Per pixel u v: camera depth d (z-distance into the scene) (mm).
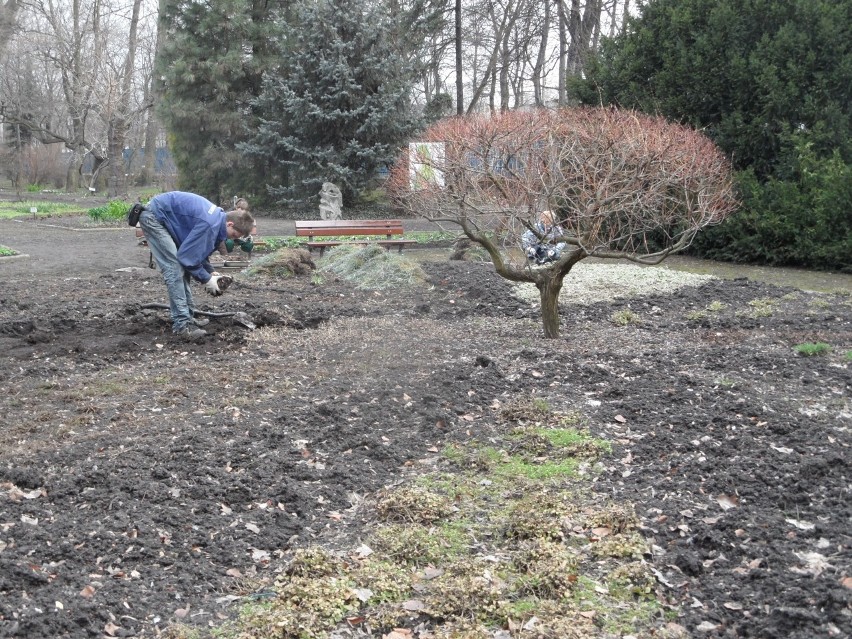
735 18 16594
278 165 28047
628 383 6480
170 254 8078
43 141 40750
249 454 5082
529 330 8945
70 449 5109
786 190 14953
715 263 15562
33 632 3225
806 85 15844
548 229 8703
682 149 10789
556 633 3271
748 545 3914
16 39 40656
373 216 25922
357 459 5160
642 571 3736
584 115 11930
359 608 3541
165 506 4375
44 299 10445
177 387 6516
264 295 11070
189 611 3508
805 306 10445
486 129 10320
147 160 49625
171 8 29438
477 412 5984
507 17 36438
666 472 4879
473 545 4094
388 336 8453
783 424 5418
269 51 29453
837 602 3328
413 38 30922
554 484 4770
